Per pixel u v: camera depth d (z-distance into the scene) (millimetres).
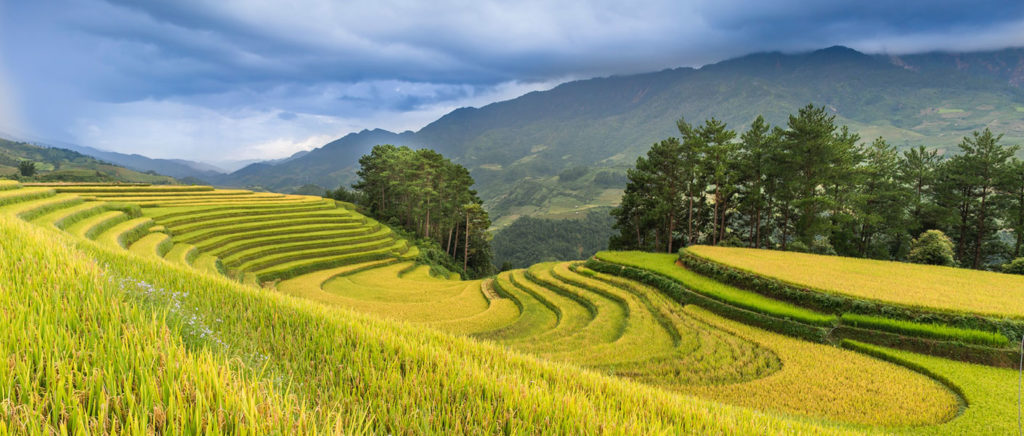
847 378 15078
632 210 56594
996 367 15469
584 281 31969
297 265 42781
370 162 92562
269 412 2693
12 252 5590
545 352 19641
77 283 4566
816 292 21188
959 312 17500
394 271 48250
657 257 35156
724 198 52000
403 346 6004
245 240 45812
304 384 4312
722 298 23422
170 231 39250
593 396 5719
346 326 6727
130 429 2236
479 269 82938
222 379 2879
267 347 5477
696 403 7211
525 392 4809
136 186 61188
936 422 11945
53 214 29188
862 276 24094
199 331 4363
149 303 4930
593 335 22188
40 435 2031
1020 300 18984
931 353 16688
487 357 6848
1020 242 42781
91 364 2922
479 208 75438
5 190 33188
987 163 42281
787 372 15555
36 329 3197
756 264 27250
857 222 46125
